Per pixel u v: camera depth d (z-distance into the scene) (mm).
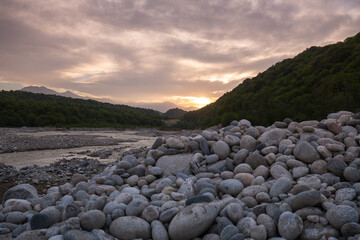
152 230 4090
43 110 78375
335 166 5121
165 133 56375
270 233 3854
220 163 6535
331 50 58750
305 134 6879
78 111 86438
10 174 11008
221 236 3779
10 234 4660
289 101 50281
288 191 4770
